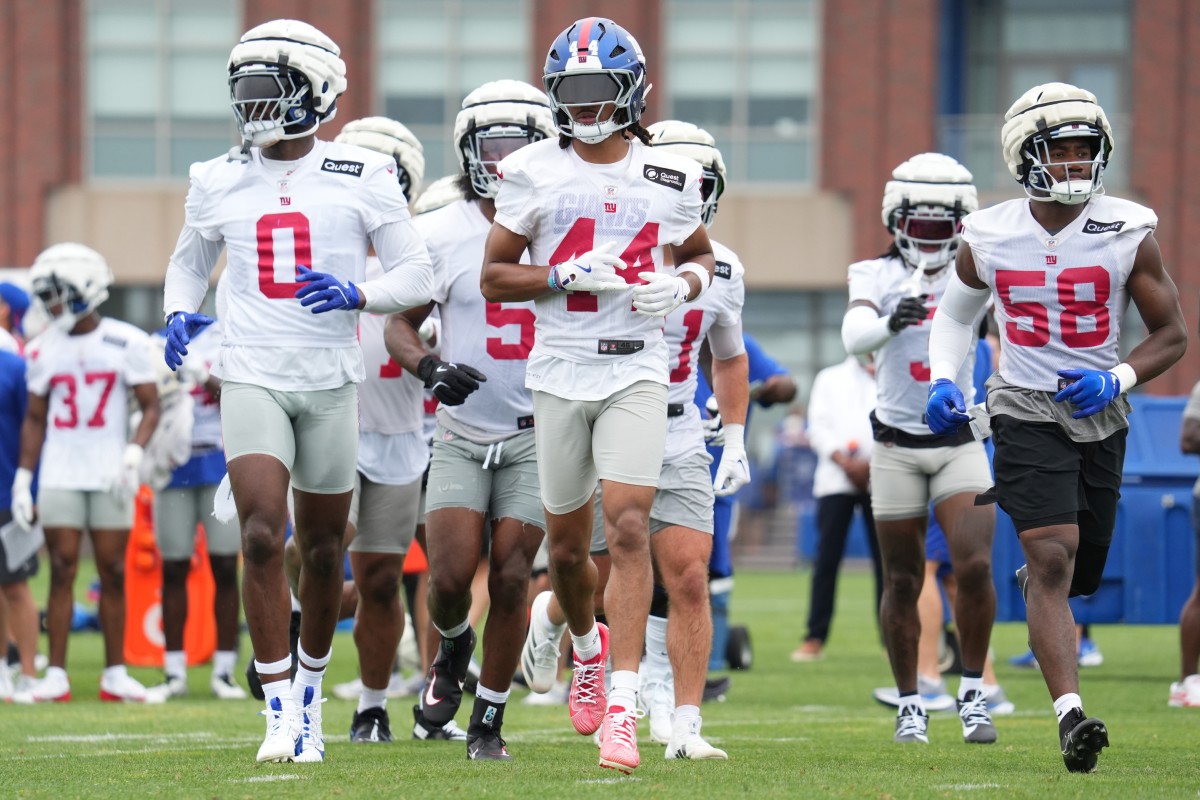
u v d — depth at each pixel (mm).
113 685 35625
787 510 103188
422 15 108938
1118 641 54688
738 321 24812
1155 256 21938
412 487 26031
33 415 35656
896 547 27047
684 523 22797
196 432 36812
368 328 25875
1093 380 21156
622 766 20062
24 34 108250
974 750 25047
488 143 24266
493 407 23781
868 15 107312
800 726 29844
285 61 21438
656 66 108750
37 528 36469
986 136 108250
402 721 30359
